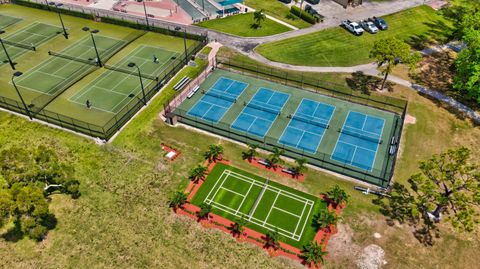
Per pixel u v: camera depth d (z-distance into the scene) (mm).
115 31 75188
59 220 39594
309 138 49500
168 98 56000
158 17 80812
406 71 62312
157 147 47875
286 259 36094
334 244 37250
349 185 43031
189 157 46562
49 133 49750
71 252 36844
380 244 37188
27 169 37969
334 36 71812
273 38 71625
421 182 38250
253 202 41281
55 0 90250
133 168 45031
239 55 66250
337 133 50281
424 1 84812
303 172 44156
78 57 66562
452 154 38219
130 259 36156
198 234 38156
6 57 66375
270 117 53062
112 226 38969
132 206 40844
